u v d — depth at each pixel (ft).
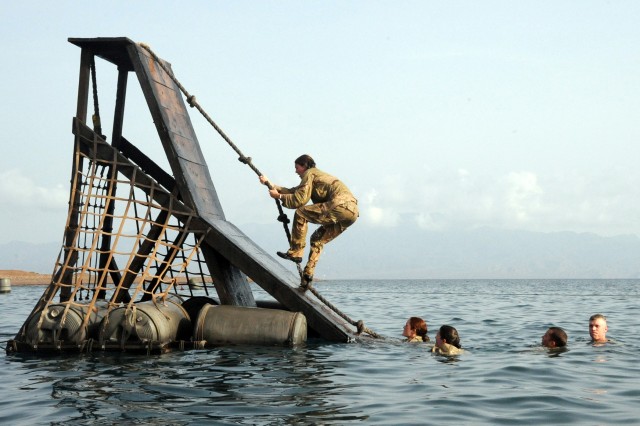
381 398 25.93
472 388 27.91
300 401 25.34
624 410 23.77
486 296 160.76
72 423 22.17
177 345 39.32
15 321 64.08
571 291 247.29
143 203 43.09
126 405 24.66
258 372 31.48
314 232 41.88
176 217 43.52
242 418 22.67
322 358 35.78
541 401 25.30
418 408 24.17
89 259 40.63
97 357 36.27
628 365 33.83
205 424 21.88
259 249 49.90
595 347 41.14
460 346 38.93
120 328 37.93
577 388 27.86
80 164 44.34
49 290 40.22
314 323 41.75
